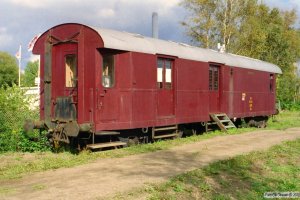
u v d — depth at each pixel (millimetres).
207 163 10867
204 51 18234
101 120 12320
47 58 13250
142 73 13820
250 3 37531
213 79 18562
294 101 50125
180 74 15984
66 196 7445
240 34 37719
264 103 23625
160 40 15758
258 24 39031
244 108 21141
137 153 12258
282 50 45938
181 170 9883
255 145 14516
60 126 12445
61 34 12891
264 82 23672
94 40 12109
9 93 14891
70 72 12789
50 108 13188
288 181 10305
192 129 18328
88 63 12211
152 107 14328
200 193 8438
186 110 16344
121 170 9773
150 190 7996
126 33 14117
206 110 17719
